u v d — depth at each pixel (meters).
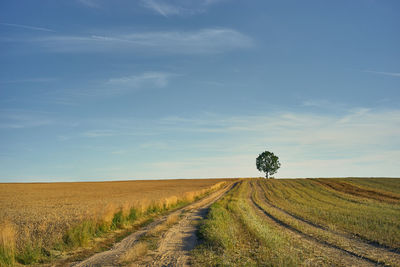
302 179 103.75
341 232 17.42
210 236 14.10
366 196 49.66
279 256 9.95
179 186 91.69
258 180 110.75
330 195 52.22
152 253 12.10
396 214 25.16
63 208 27.64
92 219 16.59
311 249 12.68
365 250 12.78
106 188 81.75
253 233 15.12
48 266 10.34
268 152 134.38
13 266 9.94
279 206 34.38
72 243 13.01
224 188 80.88
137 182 121.00
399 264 10.59
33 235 13.16
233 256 10.80
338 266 10.18
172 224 20.48
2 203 35.56
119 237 15.99
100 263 10.59
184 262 10.56
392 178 93.00
